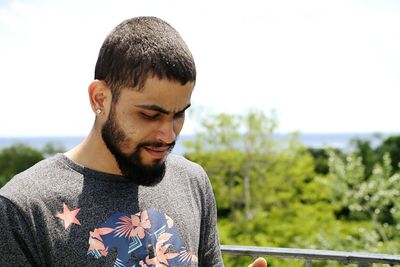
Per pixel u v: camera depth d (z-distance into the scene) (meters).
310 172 11.28
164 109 0.95
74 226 0.99
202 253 1.24
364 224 9.41
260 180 11.22
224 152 11.24
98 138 1.03
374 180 8.87
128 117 0.95
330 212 10.07
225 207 11.54
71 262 0.98
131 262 1.02
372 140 15.09
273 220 10.59
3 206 0.97
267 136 11.30
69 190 1.01
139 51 0.94
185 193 1.18
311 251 1.67
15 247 0.96
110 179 1.04
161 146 0.98
